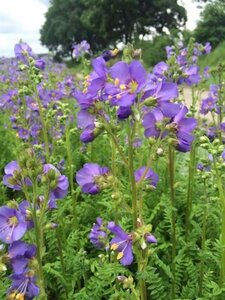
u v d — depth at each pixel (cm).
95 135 22
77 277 30
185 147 22
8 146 59
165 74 35
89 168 23
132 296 23
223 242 25
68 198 39
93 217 39
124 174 44
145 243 20
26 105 48
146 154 43
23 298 19
